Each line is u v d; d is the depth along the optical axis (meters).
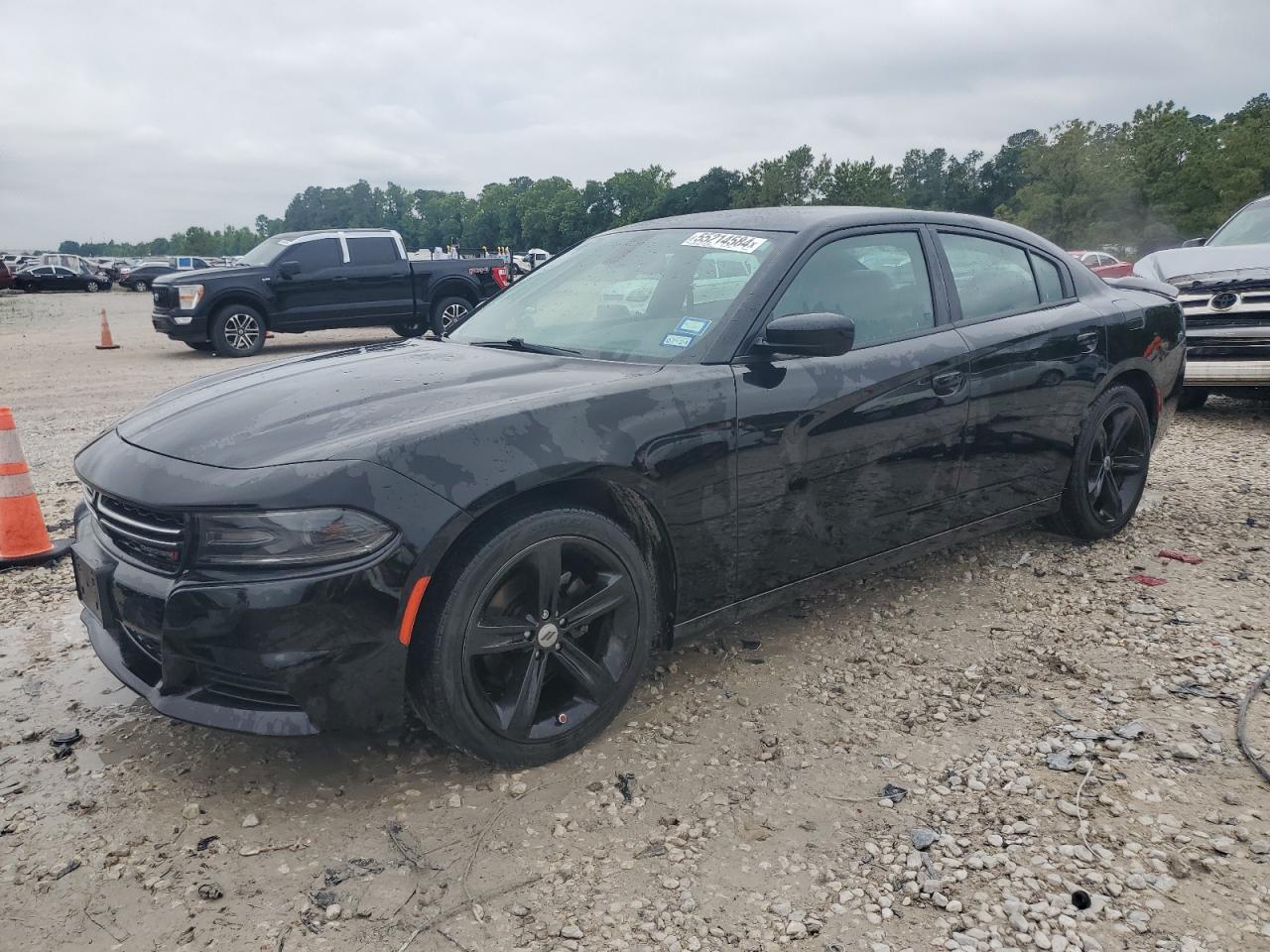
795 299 3.18
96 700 3.11
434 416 2.52
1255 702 2.94
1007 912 2.05
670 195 139.50
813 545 3.20
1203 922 2.01
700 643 3.48
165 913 2.09
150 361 13.19
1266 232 7.91
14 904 2.13
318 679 2.28
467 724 2.48
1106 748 2.70
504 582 2.54
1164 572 4.09
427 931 2.03
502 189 190.12
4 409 4.45
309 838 2.36
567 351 3.23
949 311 3.65
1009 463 3.83
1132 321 4.34
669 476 2.74
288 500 2.24
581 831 2.37
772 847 2.30
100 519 2.62
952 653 3.36
